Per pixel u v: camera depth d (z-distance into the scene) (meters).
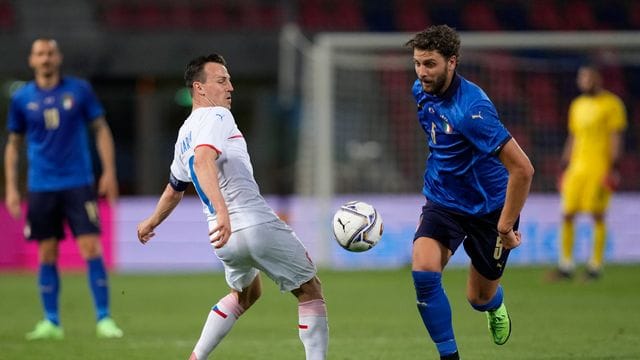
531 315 35.66
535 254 59.69
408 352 27.39
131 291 47.88
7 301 44.00
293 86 76.06
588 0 90.00
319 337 21.47
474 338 29.91
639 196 60.91
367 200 60.56
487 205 22.58
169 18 90.00
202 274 57.31
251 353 27.48
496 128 21.02
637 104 76.94
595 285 46.84
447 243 22.55
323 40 57.38
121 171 76.50
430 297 21.75
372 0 90.50
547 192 69.31
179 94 75.00
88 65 83.88
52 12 88.00
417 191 65.31
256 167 75.69
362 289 47.03
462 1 90.12
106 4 89.88
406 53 71.38
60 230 32.16
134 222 61.44
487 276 23.61
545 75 73.31
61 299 44.47
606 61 74.38
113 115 76.94
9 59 83.50
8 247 61.34
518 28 88.75
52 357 27.06
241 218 20.75
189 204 61.78
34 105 31.41
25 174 68.31
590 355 26.30
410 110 65.56
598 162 47.38
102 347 29.02
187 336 31.72
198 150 19.94
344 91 64.69
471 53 72.25
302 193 70.06
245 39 84.56
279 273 21.11
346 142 64.50
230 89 21.48
